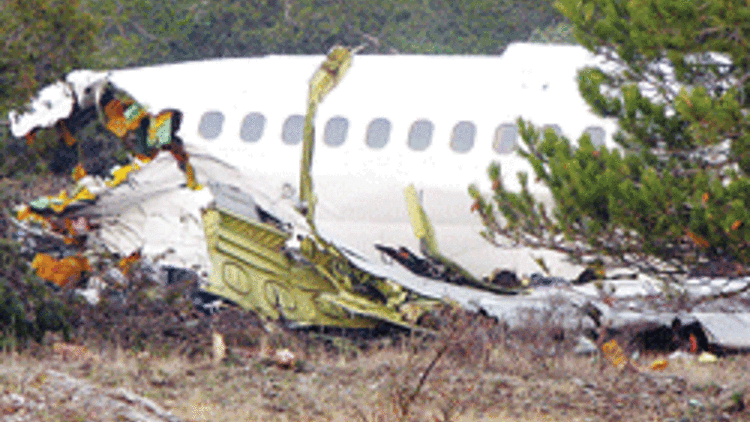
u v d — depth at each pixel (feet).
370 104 226.58
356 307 211.61
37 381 125.29
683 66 120.06
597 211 122.62
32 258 193.57
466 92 219.20
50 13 193.47
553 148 127.24
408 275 218.18
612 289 194.49
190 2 464.24
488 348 184.34
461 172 212.43
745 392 157.99
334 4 475.31
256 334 190.90
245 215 227.20
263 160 232.32
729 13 110.11
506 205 134.10
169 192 213.46
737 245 113.91
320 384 155.43
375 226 221.46
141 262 196.13
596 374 175.01
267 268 213.25
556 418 143.54
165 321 179.22
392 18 481.05
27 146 195.83
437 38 487.61
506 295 208.23
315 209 226.79
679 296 148.46
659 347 203.21
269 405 138.72
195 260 212.43
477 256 210.79
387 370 166.61
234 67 245.86
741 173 116.88
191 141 237.86
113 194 205.36
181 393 140.26
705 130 112.57
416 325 208.13
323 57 238.27
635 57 122.93
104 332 170.30
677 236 116.88
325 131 229.04
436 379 160.76
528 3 467.52
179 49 468.75
